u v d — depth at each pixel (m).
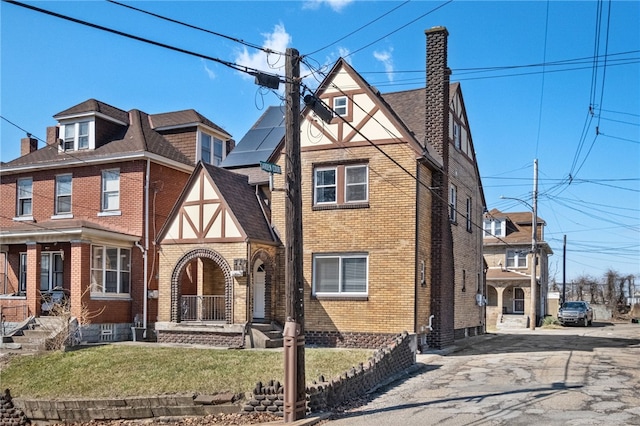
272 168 12.80
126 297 23.31
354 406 12.20
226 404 12.15
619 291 63.38
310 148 20.52
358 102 20.08
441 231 20.73
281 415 11.54
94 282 22.12
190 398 12.41
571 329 37.41
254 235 19.78
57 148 26.44
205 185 20.38
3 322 21.64
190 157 26.83
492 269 46.84
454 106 24.06
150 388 13.45
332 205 20.06
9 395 13.84
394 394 13.17
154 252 24.02
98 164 24.73
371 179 19.64
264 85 11.69
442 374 15.43
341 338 19.44
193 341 19.69
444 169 21.33
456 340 23.67
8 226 26.27
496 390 13.06
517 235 47.09
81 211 24.91
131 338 23.17
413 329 18.59
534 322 36.25
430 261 20.59
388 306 19.00
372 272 19.33
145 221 23.77
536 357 18.17
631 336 27.97
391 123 19.58
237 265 19.27
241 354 16.64
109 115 25.80
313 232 20.19
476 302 27.20
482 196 29.45
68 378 14.94
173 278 20.45
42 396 13.84
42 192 25.81
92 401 13.08
